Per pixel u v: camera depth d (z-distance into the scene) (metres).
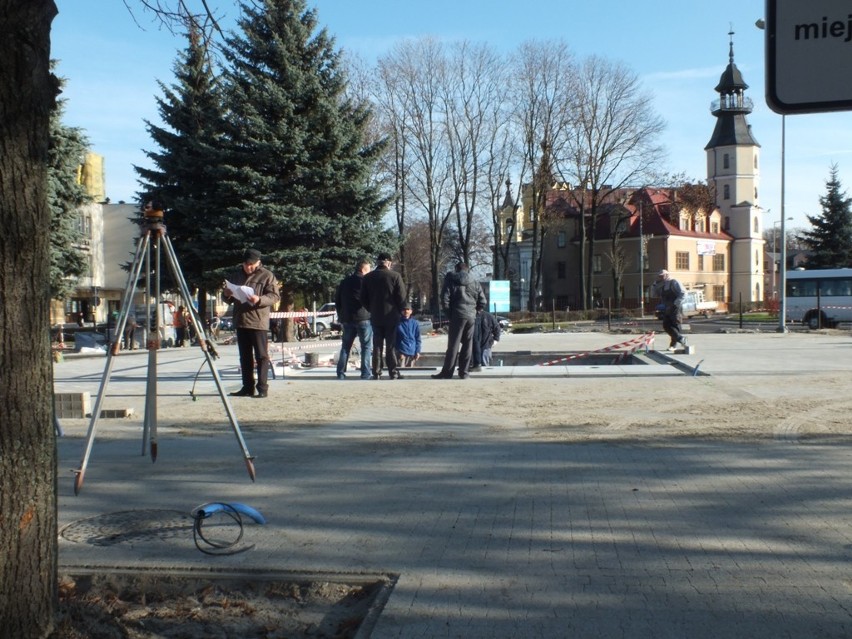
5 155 3.20
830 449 7.11
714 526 5.04
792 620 3.66
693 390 11.29
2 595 3.22
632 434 8.03
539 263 59.69
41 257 3.34
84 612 3.79
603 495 5.79
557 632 3.59
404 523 5.23
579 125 54.59
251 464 6.31
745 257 81.31
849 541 4.71
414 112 53.50
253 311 11.02
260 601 4.12
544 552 4.63
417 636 3.57
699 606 3.84
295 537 4.98
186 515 5.48
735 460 6.75
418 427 8.66
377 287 13.28
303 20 32.66
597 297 78.38
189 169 31.53
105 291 54.69
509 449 7.43
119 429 8.86
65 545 4.86
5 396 3.23
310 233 31.39
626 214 69.12
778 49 2.59
